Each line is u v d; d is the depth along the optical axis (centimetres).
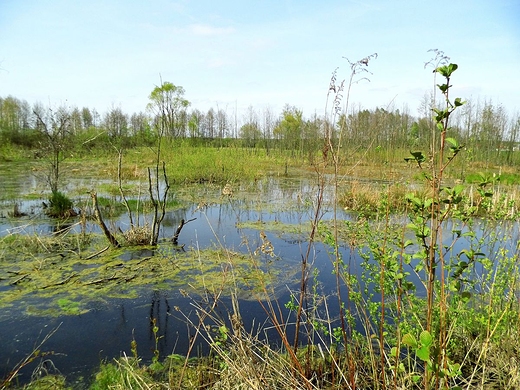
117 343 371
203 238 730
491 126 1939
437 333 250
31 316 421
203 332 389
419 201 173
